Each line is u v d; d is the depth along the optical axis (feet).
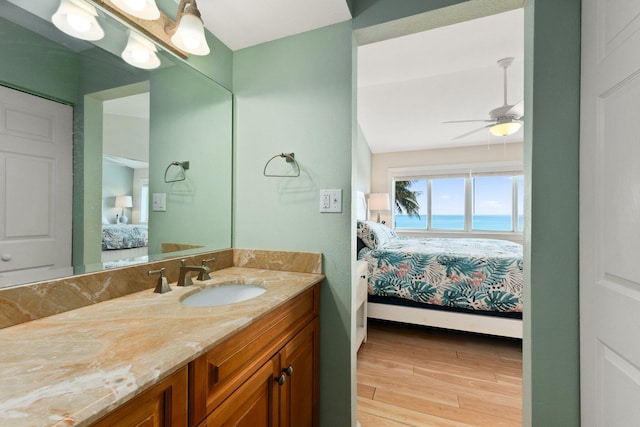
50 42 2.96
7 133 2.63
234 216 5.37
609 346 2.89
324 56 4.80
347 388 4.59
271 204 5.10
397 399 5.72
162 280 3.61
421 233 17.10
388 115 12.88
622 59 2.71
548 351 3.51
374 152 17.71
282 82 5.07
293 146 4.97
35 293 2.64
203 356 2.31
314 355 4.53
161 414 1.97
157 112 4.15
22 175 2.74
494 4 3.99
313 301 4.49
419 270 8.20
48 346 2.11
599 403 3.05
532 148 3.57
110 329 2.43
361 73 9.20
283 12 4.44
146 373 1.76
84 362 1.88
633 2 2.59
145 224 4.00
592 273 3.15
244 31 4.90
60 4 3.03
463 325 7.76
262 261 5.10
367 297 8.67
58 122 3.04
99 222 3.43
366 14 4.54
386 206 15.93
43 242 2.88
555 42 3.48
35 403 1.45
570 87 3.43
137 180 3.88
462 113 12.63
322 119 4.79
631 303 2.60
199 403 2.26
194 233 4.70
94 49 3.35
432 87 10.38
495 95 11.00
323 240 4.75
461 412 5.35
